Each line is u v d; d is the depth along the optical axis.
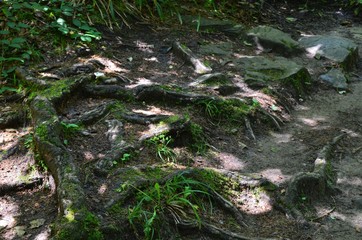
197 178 3.53
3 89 4.35
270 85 5.22
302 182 3.71
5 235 3.04
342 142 4.55
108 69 5.01
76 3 5.81
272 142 4.48
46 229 3.07
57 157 3.38
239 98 4.79
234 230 3.30
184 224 3.14
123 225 2.99
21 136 3.82
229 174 3.69
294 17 7.81
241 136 4.45
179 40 5.93
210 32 6.32
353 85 5.83
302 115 5.06
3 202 3.32
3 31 4.82
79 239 2.78
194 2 6.95
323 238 3.35
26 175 3.47
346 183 3.98
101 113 4.11
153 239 3.04
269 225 3.42
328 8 8.26
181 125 4.04
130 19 6.11
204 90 4.80
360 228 3.48
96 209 3.06
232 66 5.53
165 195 3.27
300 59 6.14
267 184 3.68
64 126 3.79
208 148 4.14
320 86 5.68
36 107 3.86
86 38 5.23
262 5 7.79
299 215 3.49
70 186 3.12
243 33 6.38
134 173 3.42
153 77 5.04
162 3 6.59
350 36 7.23
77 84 4.33
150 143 3.86
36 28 5.22
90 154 3.67
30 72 4.54
